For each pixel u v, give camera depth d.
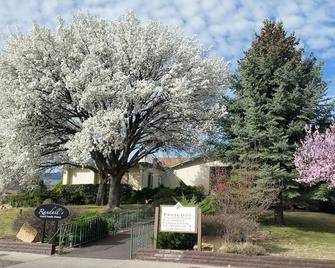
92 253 13.48
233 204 14.69
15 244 13.74
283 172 17.72
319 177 15.27
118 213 20.00
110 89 22.53
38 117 23.47
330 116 19.20
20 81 22.50
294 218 22.47
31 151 23.31
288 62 19.52
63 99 23.83
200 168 38.09
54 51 23.67
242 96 20.45
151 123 25.22
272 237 16.14
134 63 23.53
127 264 11.70
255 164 17.55
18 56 23.11
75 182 42.97
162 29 24.91
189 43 25.33
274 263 11.53
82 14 24.56
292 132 18.80
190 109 23.84
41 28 23.53
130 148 26.17
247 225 13.80
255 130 18.69
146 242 14.13
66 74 22.78
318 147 15.53
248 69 19.86
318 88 19.22
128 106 23.31
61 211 13.98
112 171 26.03
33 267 11.20
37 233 14.25
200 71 24.22
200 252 12.03
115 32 24.48
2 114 23.27
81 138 21.36
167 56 24.73
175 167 39.03
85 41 24.23
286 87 19.55
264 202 15.89
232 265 11.72
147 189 35.91
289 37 20.92
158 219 12.93
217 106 23.67
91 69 22.39
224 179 16.45
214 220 13.82
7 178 24.94
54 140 25.61
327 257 12.64
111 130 21.59
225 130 20.83
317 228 19.17
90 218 16.30
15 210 25.02
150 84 22.45
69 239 14.38
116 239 16.23
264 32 21.44
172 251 12.25
